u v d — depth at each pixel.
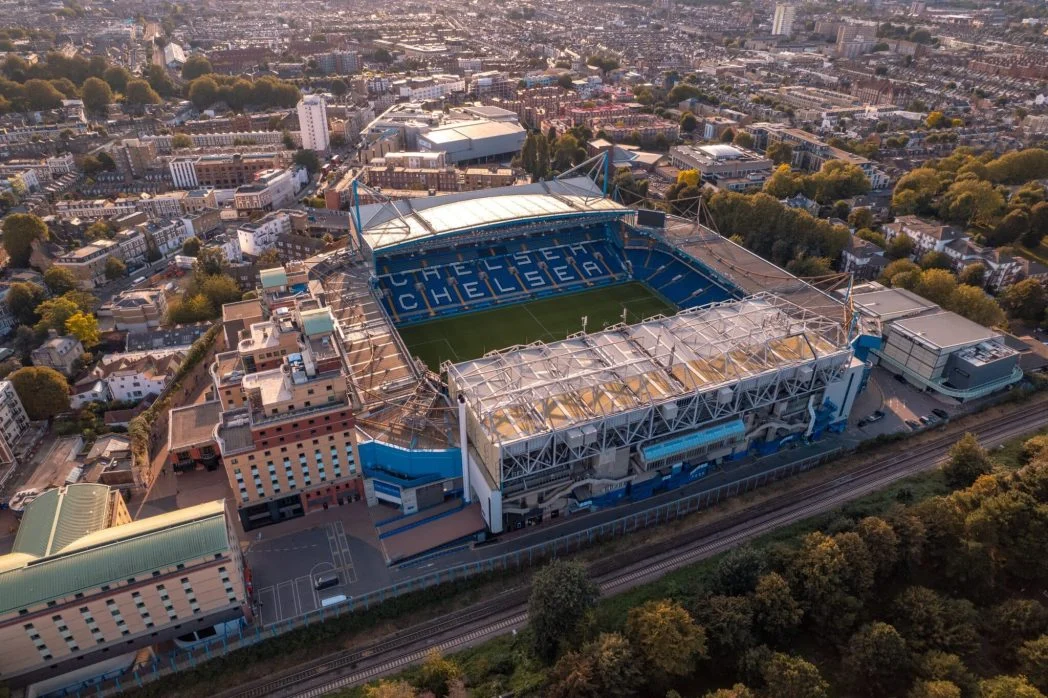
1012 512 123.88
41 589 102.12
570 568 114.38
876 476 153.38
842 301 193.25
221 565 110.69
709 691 106.00
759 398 149.38
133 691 109.25
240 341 150.50
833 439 165.50
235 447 130.50
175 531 111.06
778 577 113.12
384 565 130.75
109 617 107.12
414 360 172.62
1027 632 108.19
